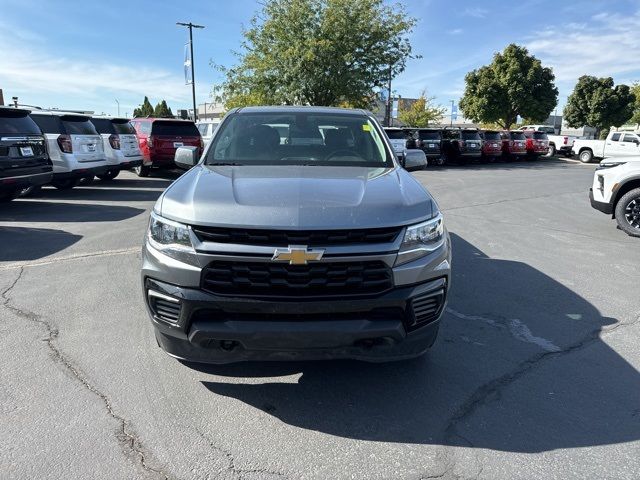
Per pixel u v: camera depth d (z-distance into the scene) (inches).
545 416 114.3
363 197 112.3
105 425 107.8
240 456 99.3
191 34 1128.2
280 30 837.2
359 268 102.4
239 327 101.3
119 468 94.8
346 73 842.8
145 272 109.7
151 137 574.2
